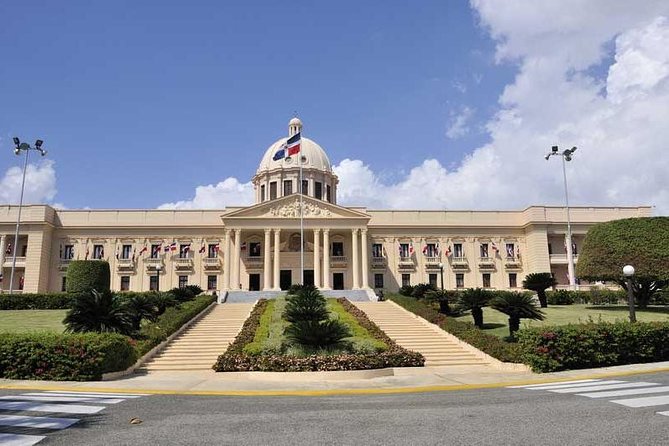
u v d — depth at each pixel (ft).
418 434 27.94
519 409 35.32
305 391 49.21
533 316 84.28
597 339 65.92
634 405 35.17
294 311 92.43
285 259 206.08
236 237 193.47
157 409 36.76
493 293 105.50
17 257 197.16
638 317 117.08
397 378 60.70
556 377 58.18
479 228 219.20
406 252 215.10
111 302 75.87
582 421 30.42
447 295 121.90
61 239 203.92
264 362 63.41
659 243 124.16
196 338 91.25
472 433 28.02
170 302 119.85
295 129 248.93
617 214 218.59
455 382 56.44
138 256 204.54
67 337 58.70
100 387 51.31
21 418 32.37
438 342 88.84
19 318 116.16
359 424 30.78
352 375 60.70
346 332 72.33
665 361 68.13
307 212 198.39
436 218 219.82
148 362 74.43
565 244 217.15
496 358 71.77
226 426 30.37
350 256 208.23
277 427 30.07
